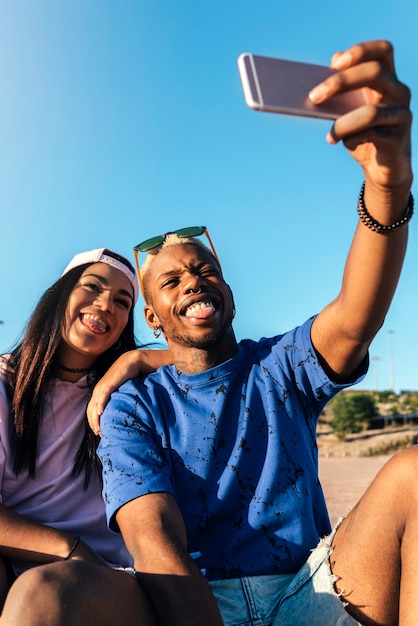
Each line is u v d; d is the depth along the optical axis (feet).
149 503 2.58
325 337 2.78
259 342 3.24
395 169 2.09
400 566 2.29
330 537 2.54
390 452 59.16
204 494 2.80
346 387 2.86
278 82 1.95
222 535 2.75
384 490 2.29
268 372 2.98
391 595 2.31
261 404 2.93
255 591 2.65
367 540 2.31
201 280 3.11
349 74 1.92
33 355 3.76
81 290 3.90
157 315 3.25
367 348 2.75
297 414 2.90
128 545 2.53
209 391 2.97
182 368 3.17
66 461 3.69
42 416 3.69
